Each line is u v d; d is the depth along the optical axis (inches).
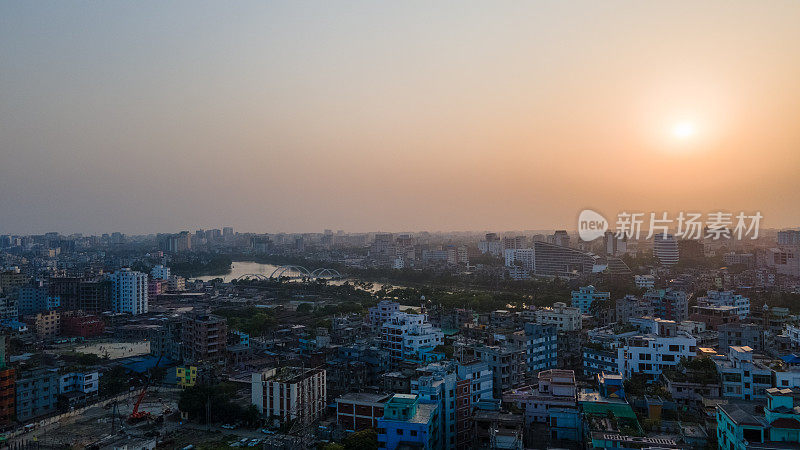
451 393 5949.8
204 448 6245.1
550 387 5876.0
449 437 5885.8
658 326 7632.9
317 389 7224.4
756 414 4500.5
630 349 7273.6
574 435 5497.1
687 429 5054.1
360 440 5315.0
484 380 6422.2
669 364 7116.1
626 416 5354.3
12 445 6476.4
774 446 4087.1
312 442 5944.9
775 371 6023.6
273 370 7253.9
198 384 7755.9
